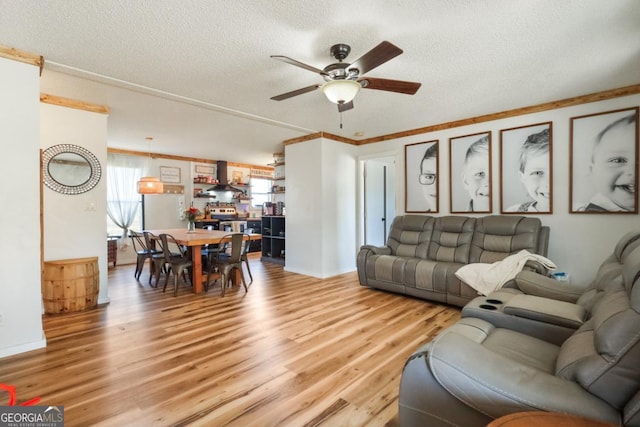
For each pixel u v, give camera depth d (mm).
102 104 3527
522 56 2441
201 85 3008
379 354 2305
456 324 1797
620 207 3115
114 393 1808
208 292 4047
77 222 3412
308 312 3246
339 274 5160
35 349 2363
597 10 1868
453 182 4266
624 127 3086
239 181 8203
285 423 1569
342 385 1905
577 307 1789
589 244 3305
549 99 3402
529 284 2334
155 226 6750
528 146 3656
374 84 2303
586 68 2654
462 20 1977
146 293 4000
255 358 2240
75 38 2180
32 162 2396
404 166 4809
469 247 3713
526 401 941
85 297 3295
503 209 3850
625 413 864
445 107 3660
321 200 4898
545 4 1815
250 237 4383
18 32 2096
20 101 2336
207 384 1907
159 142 5641
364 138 5309
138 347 2414
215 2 1803
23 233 2354
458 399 1058
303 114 3926
